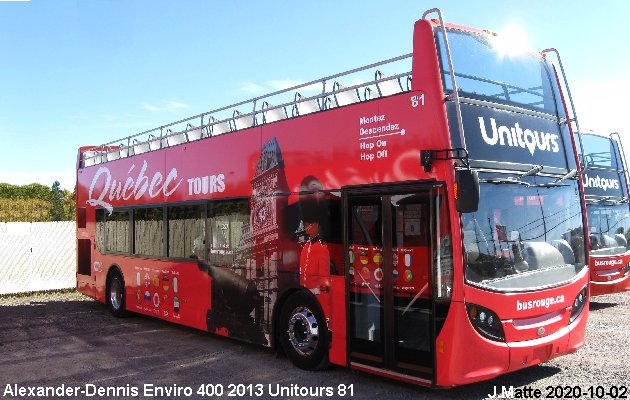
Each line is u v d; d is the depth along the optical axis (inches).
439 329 220.7
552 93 277.9
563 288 250.7
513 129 249.4
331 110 273.7
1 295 664.4
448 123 225.5
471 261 220.7
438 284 222.1
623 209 522.6
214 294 352.8
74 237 717.3
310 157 283.1
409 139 236.1
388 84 254.1
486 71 248.5
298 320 291.1
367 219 252.2
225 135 350.3
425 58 233.8
